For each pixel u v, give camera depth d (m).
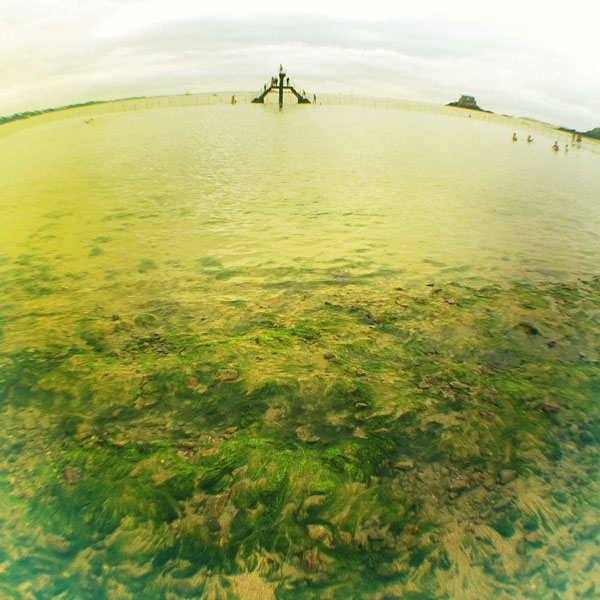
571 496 3.50
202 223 12.38
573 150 41.00
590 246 11.18
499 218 13.92
